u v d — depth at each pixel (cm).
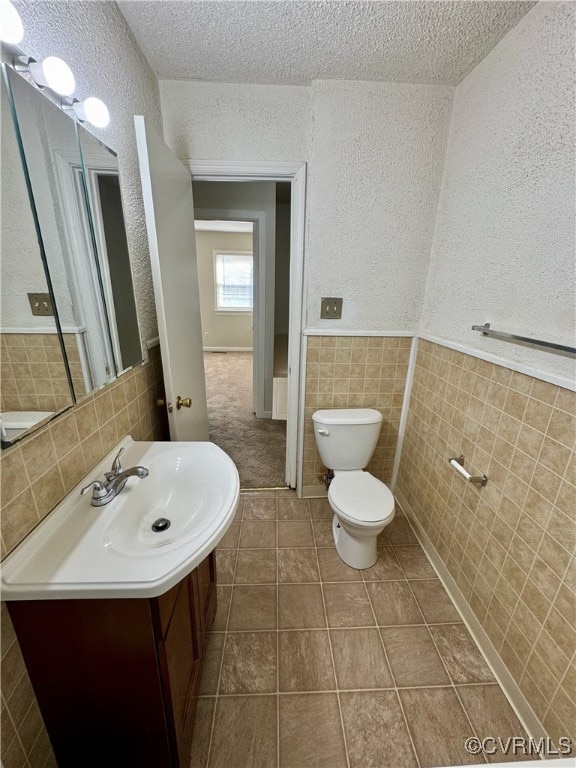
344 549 171
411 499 200
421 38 124
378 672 124
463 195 149
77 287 97
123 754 88
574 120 95
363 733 107
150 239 129
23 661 74
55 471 86
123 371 126
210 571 130
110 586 67
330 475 209
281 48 131
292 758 101
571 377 97
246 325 629
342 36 125
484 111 134
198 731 106
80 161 98
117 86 118
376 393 204
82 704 80
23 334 75
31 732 77
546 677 102
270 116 160
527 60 111
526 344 110
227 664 125
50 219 85
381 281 181
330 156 159
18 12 74
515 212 118
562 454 99
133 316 135
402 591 157
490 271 132
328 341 192
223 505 90
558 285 102
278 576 163
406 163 162
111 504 93
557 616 99
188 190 167
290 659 127
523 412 114
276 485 238
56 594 66
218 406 385
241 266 604
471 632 139
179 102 157
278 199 400
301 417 208
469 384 144
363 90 151
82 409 99
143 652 74
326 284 181
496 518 127
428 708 114
